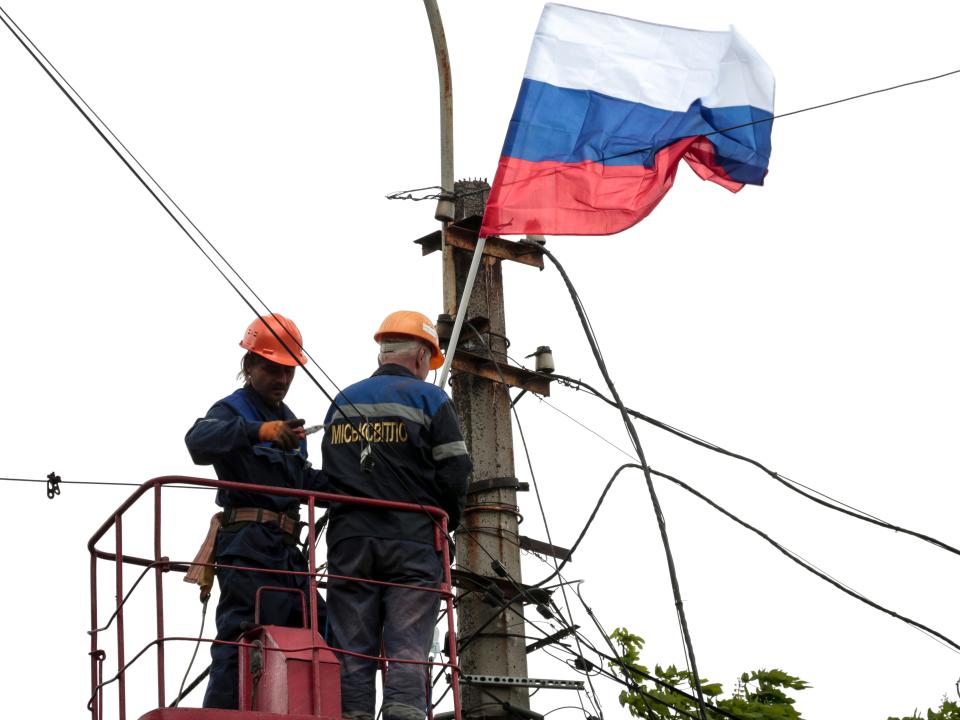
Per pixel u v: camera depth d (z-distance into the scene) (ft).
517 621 44.14
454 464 36.83
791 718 58.44
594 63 52.49
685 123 52.47
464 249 48.93
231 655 36.42
